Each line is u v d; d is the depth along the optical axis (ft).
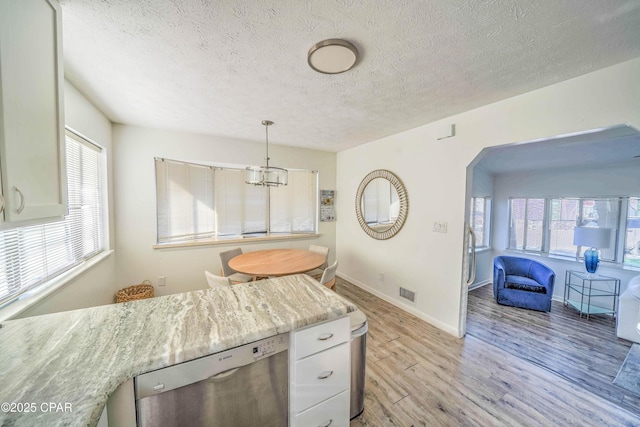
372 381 5.95
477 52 4.56
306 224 13.74
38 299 4.44
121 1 3.35
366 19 3.73
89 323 3.44
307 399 3.81
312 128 9.47
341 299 4.36
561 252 12.55
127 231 9.27
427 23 3.80
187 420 2.89
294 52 4.61
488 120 7.02
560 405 5.26
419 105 7.08
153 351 2.79
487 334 8.28
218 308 3.95
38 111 3.02
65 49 4.50
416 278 9.42
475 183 13.44
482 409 5.15
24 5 2.77
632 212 10.59
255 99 6.73
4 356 2.72
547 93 5.85
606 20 3.68
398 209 10.03
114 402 2.52
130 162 9.22
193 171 10.74
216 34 4.10
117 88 6.10
